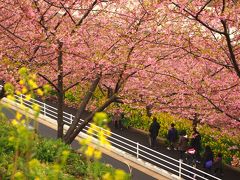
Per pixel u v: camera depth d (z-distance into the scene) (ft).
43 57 42.01
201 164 51.19
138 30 39.17
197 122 49.32
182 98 42.32
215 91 41.27
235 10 31.71
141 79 42.52
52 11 41.09
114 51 41.06
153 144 56.65
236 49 38.52
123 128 63.98
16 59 39.06
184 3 33.22
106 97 57.98
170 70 42.60
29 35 37.63
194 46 38.24
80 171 25.84
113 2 41.27
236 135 47.50
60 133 43.65
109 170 26.23
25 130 11.39
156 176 47.42
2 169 19.71
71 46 38.81
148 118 62.85
